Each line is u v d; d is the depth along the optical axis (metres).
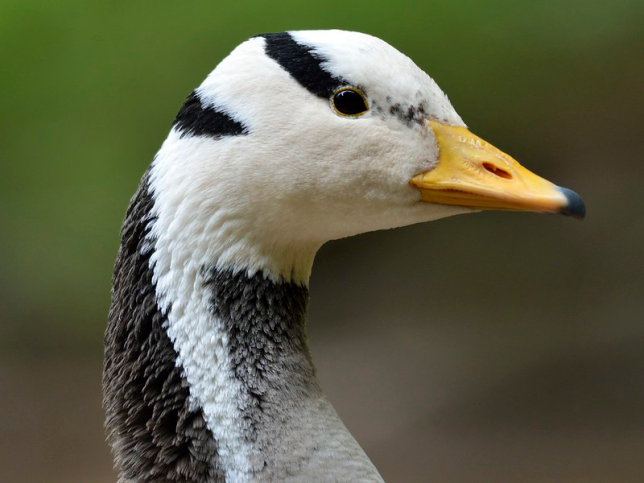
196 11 14.66
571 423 13.27
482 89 14.82
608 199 15.21
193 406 4.25
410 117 4.52
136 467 4.34
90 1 15.11
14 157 15.33
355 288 15.76
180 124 4.45
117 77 14.98
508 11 14.55
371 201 4.50
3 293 15.67
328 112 4.40
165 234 4.34
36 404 14.39
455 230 15.62
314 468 4.16
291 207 4.41
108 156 14.98
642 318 14.45
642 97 14.74
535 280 15.24
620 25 14.62
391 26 14.33
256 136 4.34
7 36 15.17
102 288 15.13
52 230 15.30
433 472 12.09
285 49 4.45
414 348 14.88
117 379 4.52
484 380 14.22
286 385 4.35
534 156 15.40
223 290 4.34
